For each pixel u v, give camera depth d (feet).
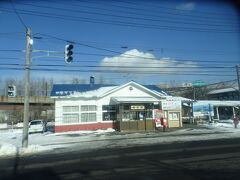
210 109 174.50
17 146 83.92
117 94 140.15
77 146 79.20
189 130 124.57
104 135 111.86
